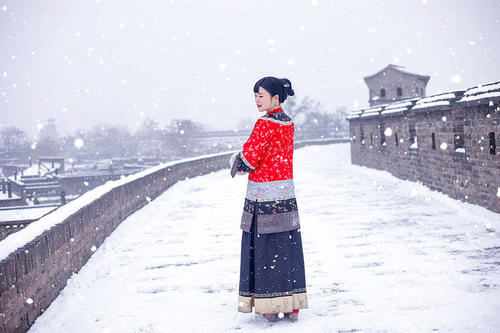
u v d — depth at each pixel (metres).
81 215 5.14
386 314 3.37
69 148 63.00
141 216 8.48
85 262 5.24
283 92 3.45
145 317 3.57
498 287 3.83
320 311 3.51
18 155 51.59
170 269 4.94
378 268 4.58
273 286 3.33
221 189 12.75
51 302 3.98
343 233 6.31
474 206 7.70
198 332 3.23
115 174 29.31
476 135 7.66
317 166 20.48
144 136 63.69
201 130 60.47
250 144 3.31
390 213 7.73
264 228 3.33
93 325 3.45
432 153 10.23
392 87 35.22
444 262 4.65
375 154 16.55
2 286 2.97
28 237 3.71
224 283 4.37
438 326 3.10
